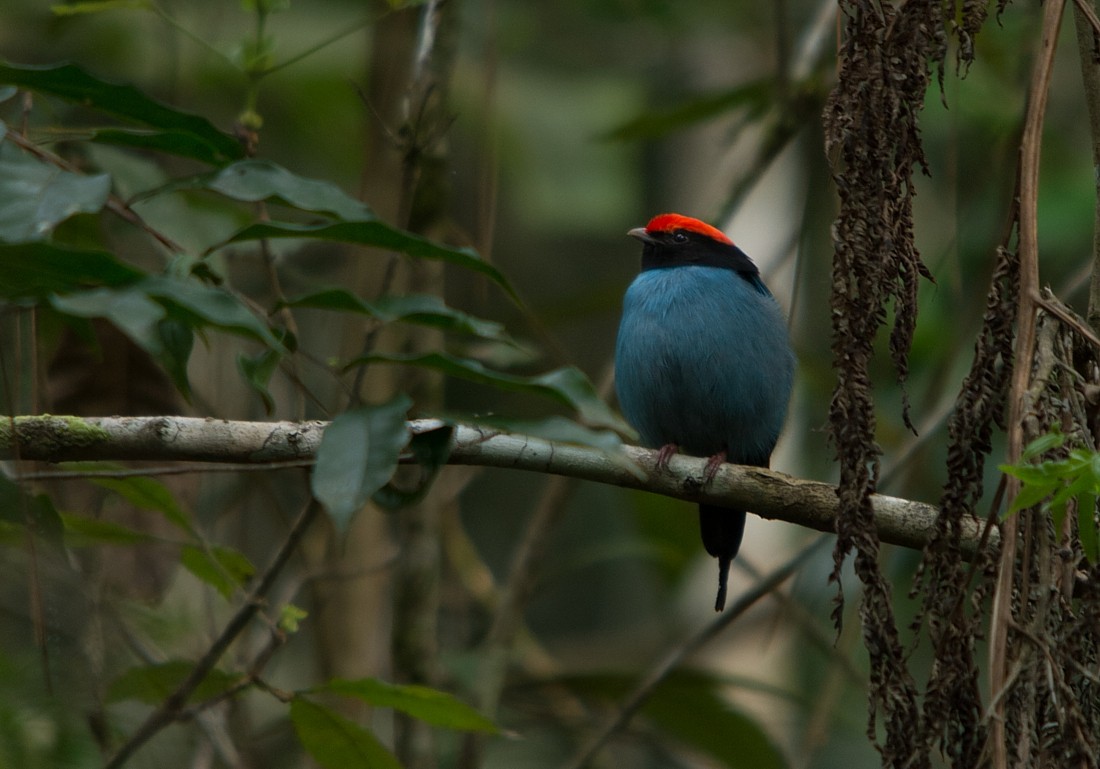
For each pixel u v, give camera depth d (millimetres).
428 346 10531
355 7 14414
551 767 13500
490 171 10719
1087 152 13602
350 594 10898
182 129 6258
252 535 12617
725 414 10469
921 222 13422
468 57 15336
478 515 17547
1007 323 5230
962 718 5031
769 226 14281
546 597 17250
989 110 12211
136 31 13180
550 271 17656
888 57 5473
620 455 4652
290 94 14023
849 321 5516
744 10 14953
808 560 12070
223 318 4164
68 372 8773
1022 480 4668
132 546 8641
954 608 5078
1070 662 4844
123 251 9375
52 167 4781
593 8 14359
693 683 12062
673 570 13422
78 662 6387
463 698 11156
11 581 6453
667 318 10359
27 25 13352
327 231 5312
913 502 7125
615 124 15281
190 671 7586
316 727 7316
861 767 13328
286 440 6789
